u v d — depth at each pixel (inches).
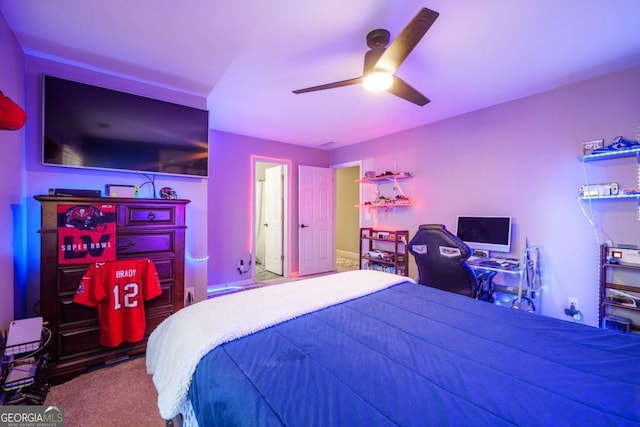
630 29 74.9
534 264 113.7
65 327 78.2
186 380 40.2
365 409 29.2
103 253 82.9
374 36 76.0
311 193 206.5
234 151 176.2
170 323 56.4
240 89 111.7
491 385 33.3
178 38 79.3
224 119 148.9
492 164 128.1
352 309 58.6
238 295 65.5
